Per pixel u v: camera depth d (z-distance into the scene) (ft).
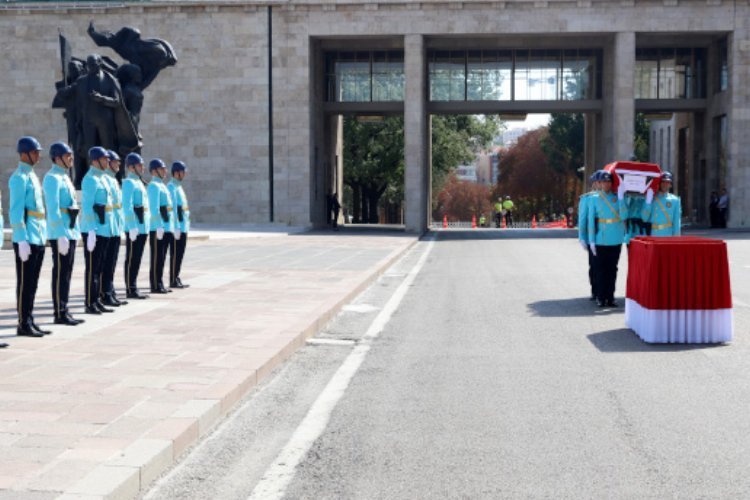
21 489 15.62
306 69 139.54
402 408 23.77
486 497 16.67
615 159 136.26
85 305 39.63
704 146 150.00
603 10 135.23
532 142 320.70
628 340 34.88
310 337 35.50
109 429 19.70
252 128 140.97
